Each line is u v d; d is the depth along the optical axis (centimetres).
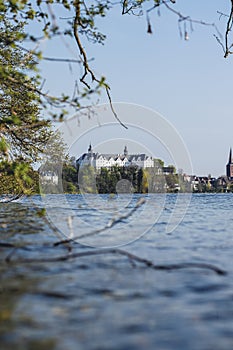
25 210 2747
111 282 907
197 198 6850
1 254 1190
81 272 992
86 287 870
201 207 4188
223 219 2661
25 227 1811
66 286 874
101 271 1003
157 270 1024
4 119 1223
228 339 629
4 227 1786
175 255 1236
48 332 643
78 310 735
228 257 1210
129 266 1062
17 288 857
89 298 800
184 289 863
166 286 884
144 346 604
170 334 644
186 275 977
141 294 829
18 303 768
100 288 862
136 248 1356
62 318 697
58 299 791
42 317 701
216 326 675
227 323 688
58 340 617
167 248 1362
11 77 1152
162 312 732
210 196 7669
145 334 642
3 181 2297
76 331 648
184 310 743
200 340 626
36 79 1254
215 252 1294
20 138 2097
